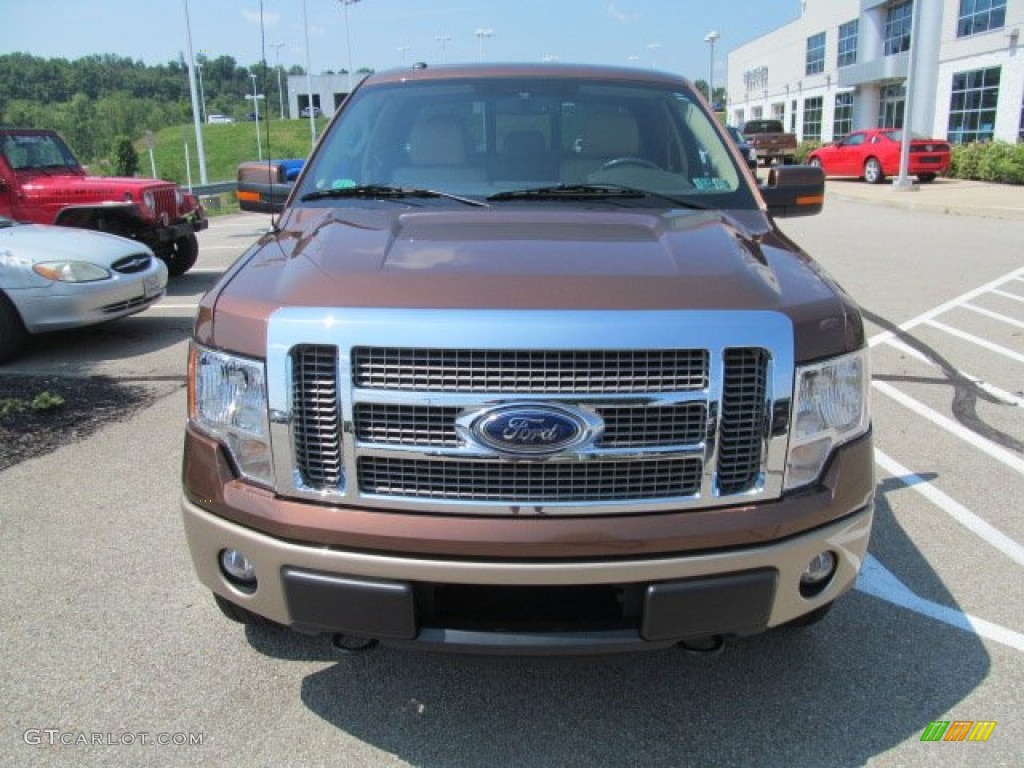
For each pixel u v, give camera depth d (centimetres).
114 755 246
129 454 482
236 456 227
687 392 208
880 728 257
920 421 534
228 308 228
